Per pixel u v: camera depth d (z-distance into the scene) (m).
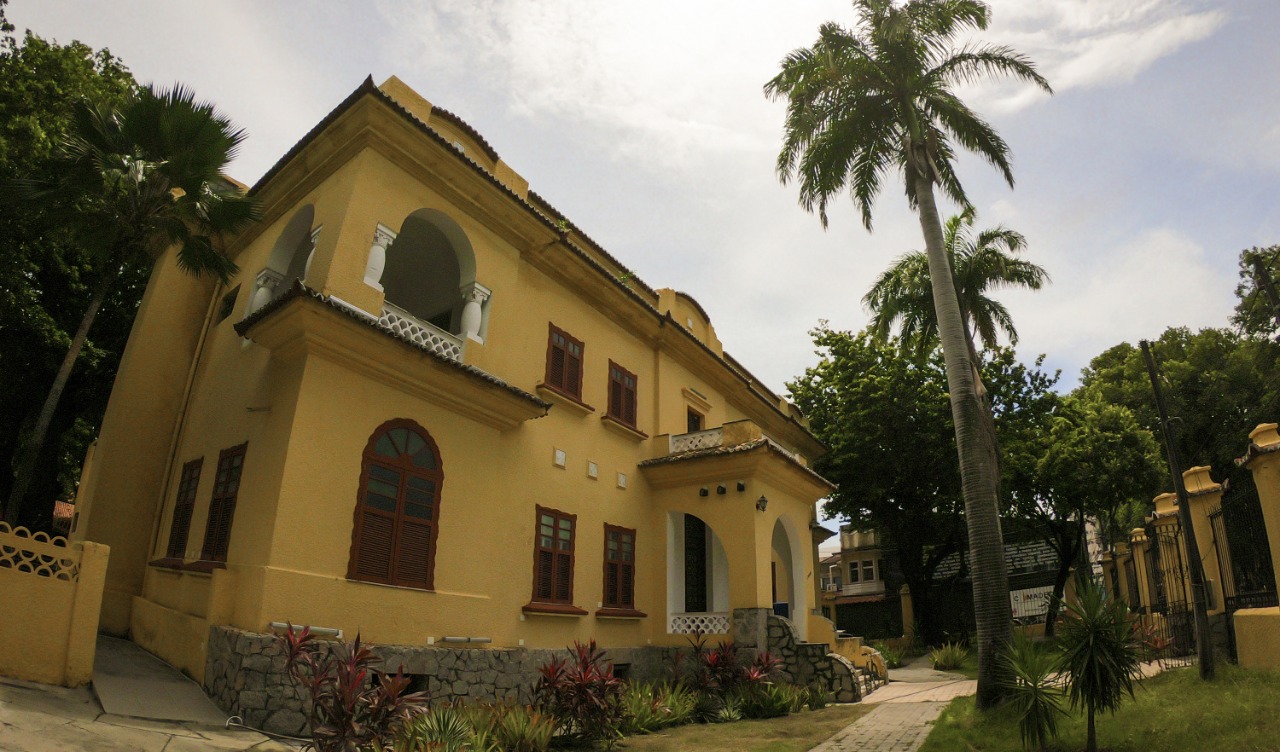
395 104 11.87
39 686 8.27
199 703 9.14
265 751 8.08
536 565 14.32
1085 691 8.23
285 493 9.96
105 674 9.45
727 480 17.25
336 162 12.69
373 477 11.18
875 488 26.73
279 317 10.49
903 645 27.39
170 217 12.07
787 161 15.61
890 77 14.98
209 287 16.12
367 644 10.29
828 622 18.50
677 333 19.70
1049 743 8.76
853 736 10.91
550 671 10.90
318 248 11.82
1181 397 33.59
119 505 13.77
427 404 12.30
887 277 22.28
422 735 8.44
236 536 10.52
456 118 14.33
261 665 8.97
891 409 26.34
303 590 9.82
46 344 17.45
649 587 17.50
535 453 14.91
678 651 16.50
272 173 13.64
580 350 16.84
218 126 12.03
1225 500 13.09
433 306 16.88
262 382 11.59
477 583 12.54
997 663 11.06
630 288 18.77
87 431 23.05
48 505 20.05
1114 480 25.84
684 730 12.04
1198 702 9.07
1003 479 26.44
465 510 12.59
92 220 11.96
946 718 11.05
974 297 22.11
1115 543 24.78
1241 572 12.05
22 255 15.91
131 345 15.03
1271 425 10.83
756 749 10.15
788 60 15.39
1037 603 31.97
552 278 16.33
